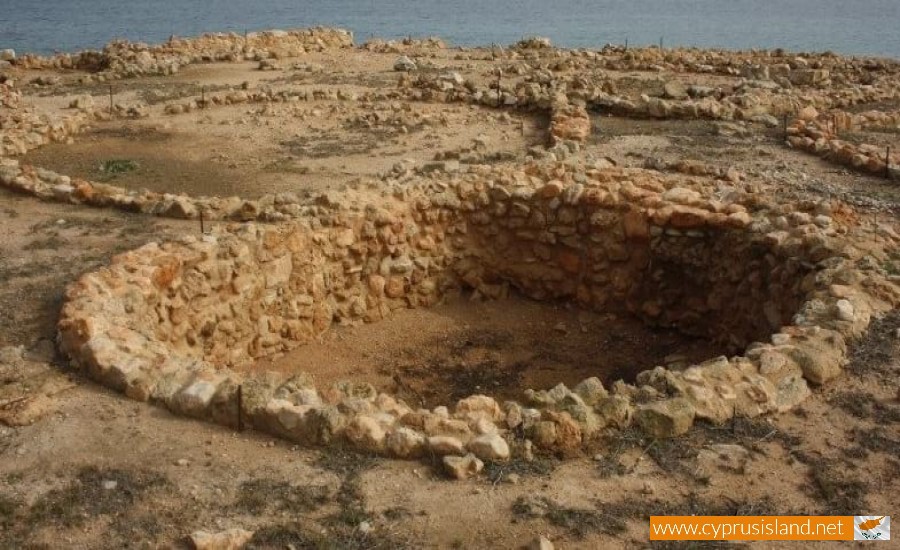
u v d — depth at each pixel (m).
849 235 10.45
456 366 11.09
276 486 6.31
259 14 84.12
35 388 7.53
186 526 5.89
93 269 10.28
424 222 12.44
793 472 6.59
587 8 98.94
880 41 54.66
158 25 67.88
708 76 24.62
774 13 86.56
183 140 17.39
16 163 13.98
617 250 12.00
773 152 15.52
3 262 10.51
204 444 6.82
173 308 9.80
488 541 5.80
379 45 31.20
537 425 6.75
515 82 23.14
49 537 5.79
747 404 7.29
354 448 6.75
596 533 5.88
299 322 11.31
